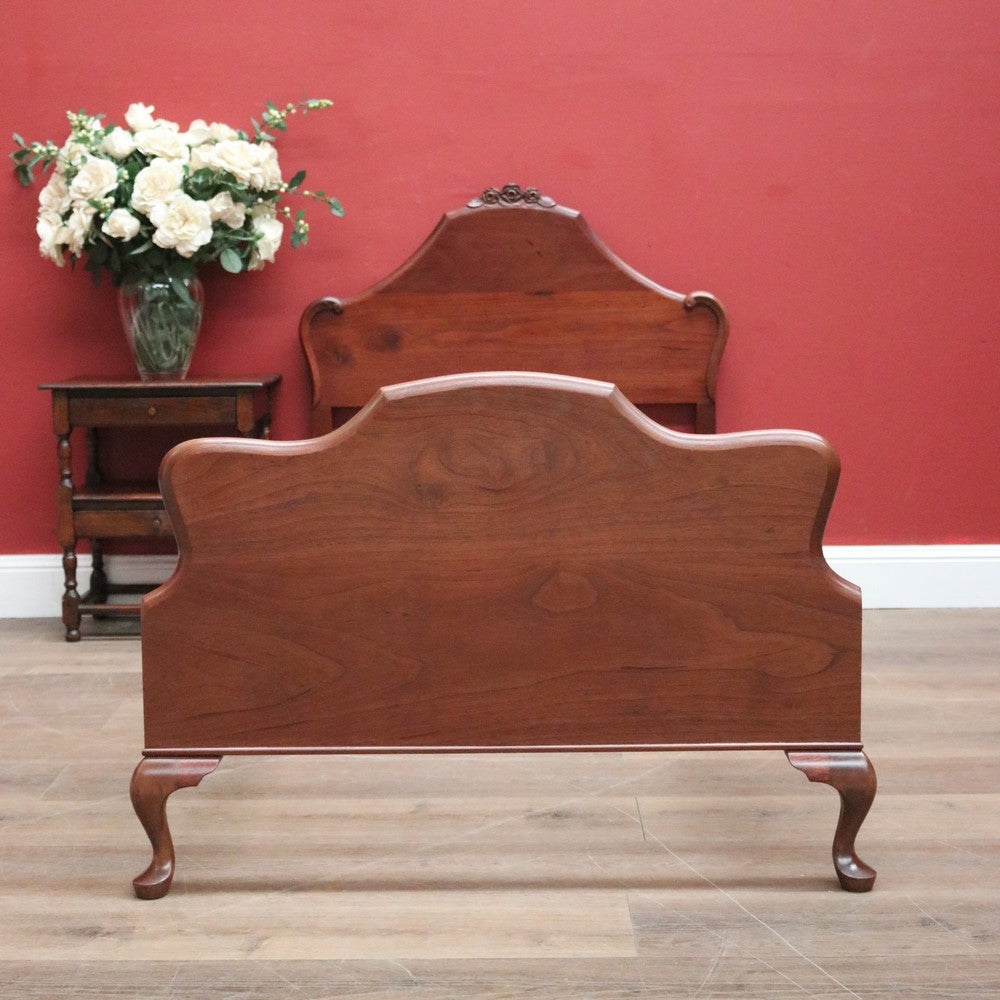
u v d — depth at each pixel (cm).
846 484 411
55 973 184
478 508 194
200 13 393
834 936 193
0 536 412
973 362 405
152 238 365
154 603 197
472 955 188
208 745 201
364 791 257
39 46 392
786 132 396
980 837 229
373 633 197
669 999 175
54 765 273
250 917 201
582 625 196
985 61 392
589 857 223
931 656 353
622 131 397
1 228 398
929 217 399
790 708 199
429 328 392
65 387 362
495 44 394
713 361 391
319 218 401
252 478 193
